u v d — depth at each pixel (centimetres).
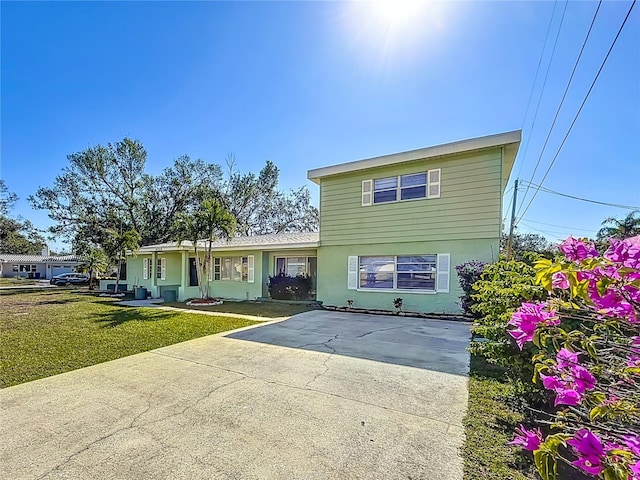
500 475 238
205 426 311
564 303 182
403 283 1077
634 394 166
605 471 121
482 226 961
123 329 776
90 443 282
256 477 237
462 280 898
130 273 2098
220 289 1560
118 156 2709
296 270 1445
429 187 1034
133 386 415
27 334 722
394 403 364
